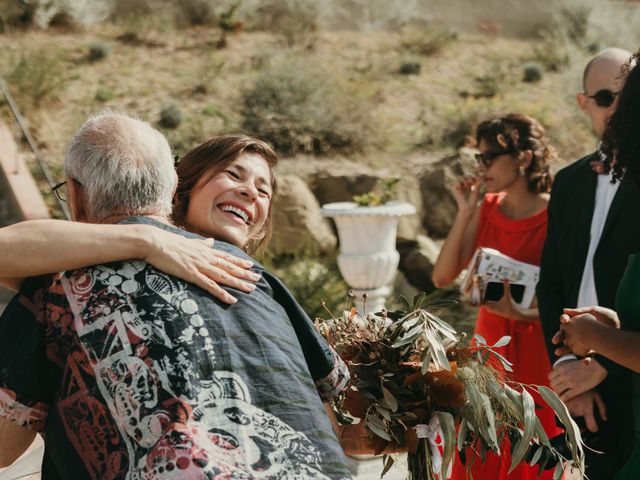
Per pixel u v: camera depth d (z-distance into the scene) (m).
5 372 1.62
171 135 8.92
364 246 5.50
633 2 14.84
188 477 1.42
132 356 1.53
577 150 10.11
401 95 11.15
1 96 9.21
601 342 2.24
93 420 1.54
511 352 3.32
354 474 3.67
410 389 2.07
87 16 11.72
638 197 2.76
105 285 1.61
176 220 2.09
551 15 14.39
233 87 10.44
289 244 8.09
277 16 12.89
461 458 2.19
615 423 2.68
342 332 2.15
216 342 1.56
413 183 8.89
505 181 3.54
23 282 1.71
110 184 1.72
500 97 11.27
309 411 1.57
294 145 9.27
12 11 11.27
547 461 2.18
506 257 3.30
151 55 11.20
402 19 13.64
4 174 7.54
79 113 9.22
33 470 3.00
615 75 3.01
